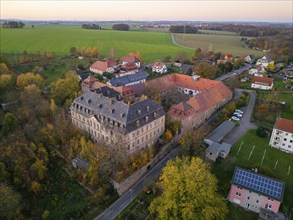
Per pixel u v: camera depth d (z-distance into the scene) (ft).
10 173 244.63
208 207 175.11
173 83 470.80
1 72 475.72
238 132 330.34
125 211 219.00
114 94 374.02
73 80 431.84
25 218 217.56
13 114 334.85
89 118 300.81
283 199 220.64
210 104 377.91
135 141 275.80
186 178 185.16
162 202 189.57
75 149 274.16
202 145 280.92
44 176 251.39
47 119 345.92
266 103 401.49
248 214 209.67
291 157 281.95
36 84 449.06
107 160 245.45
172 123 317.83
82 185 245.86
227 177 246.68
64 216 219.00
